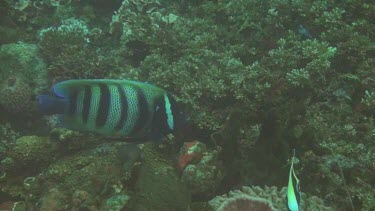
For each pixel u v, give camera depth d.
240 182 2.19
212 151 2.21
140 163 2.00
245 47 2.94
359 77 2.56
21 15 3.76
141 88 1.22
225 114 2.46
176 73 2.67
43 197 2.05
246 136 2.23
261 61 2.71
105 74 3.01
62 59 2.97
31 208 2.10
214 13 3.43
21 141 2.43
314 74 2.53
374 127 2.37
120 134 1.25
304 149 2.24
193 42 2.97
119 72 3.02
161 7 3.76
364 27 2.77
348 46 2.63
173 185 1.90
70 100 1.17
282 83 2.49
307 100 2.46
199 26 3.26
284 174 2.14
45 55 3.10
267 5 3.16
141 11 3.57
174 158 2.22
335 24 2.78
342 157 2.17
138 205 1.82
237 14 3.22
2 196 2.30
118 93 1.21
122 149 2.02
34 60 3.04
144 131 1.26
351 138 2.35
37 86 2.93
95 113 1.21
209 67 2.76
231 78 2.53
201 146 2.20
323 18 2.79
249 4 3.21
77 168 2.15
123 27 3.39
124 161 2.03
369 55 2.71
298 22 3.01
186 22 3.29
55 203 1.98
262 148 2.22
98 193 1.99
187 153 2.17
